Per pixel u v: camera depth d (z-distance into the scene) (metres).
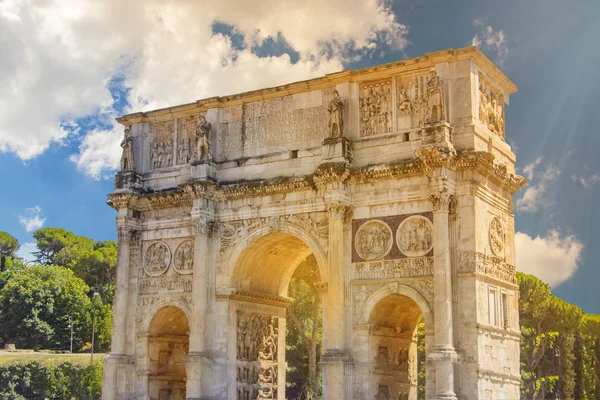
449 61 45.38
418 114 46.28
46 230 169.75
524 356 88.62
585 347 96.31
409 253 44.56
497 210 46.81
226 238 51.41
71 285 118.88
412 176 45.25
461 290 42.75
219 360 50.06
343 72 48.44
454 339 42.12
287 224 49.03
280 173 50.31
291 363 92.50
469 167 43.53
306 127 50.09
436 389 40.91
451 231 43.38
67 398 89.38
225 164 52.59
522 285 86.94
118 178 55.94
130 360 53.56
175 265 53.28
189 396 49.00
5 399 85.81
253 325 53.06
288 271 56.12
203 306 50.22
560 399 89.81
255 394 52.44
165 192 53.78
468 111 44.50
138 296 54.47
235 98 52.91
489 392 42.47
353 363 44.75
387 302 45.84
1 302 115.56
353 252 46.28
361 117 48.19
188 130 55.41
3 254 163.88
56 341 114.69
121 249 54.56
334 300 45.31
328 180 46.59
